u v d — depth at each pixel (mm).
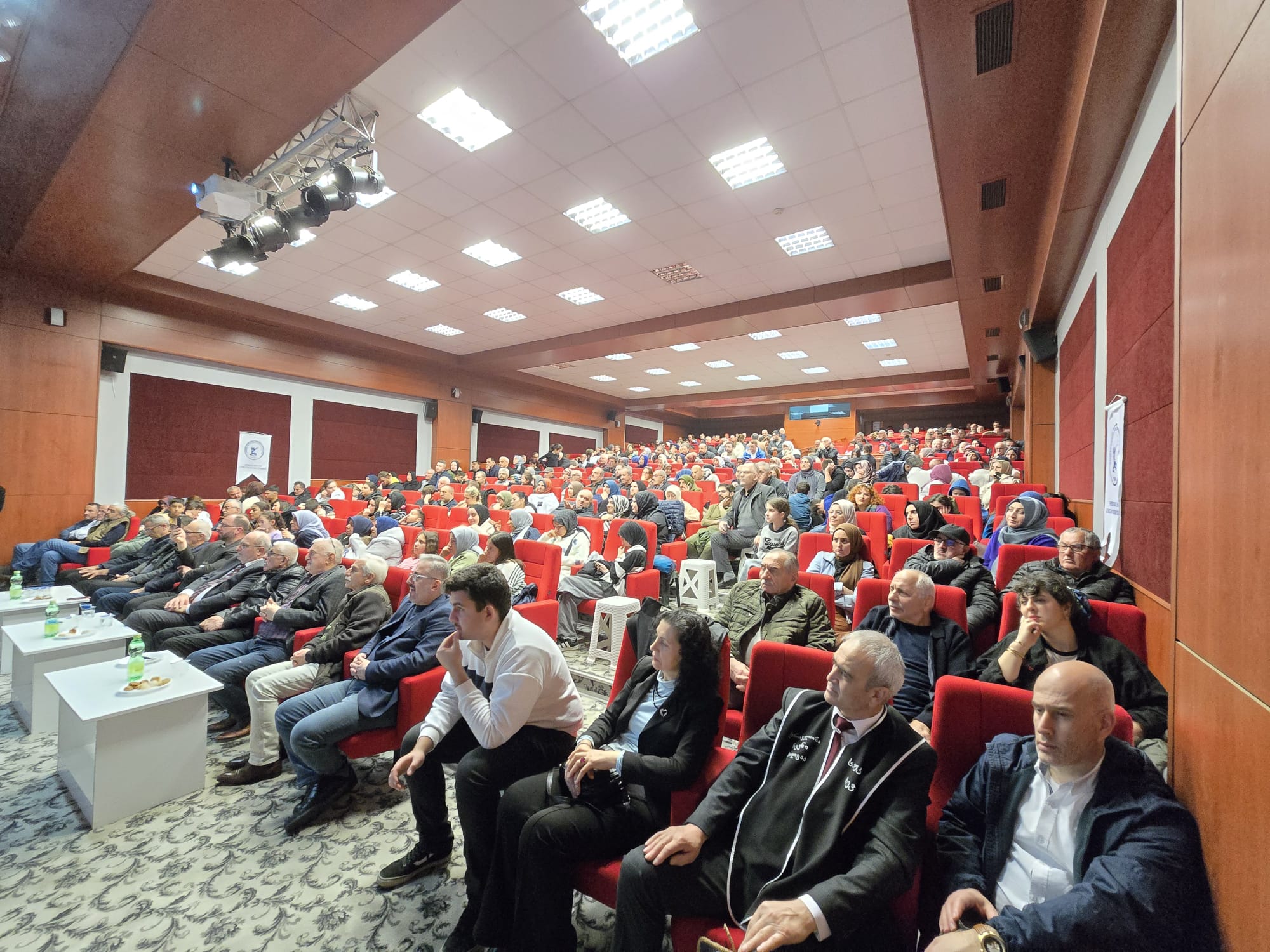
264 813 2252
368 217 6051
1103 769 1192
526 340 11227
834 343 11477
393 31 3039
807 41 3646
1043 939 1019
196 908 1742
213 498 9148
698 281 7898
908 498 5500
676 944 1290
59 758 2529
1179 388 1193
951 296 7672
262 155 4102
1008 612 2299
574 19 3498
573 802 1565
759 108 4277
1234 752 911
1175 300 1213
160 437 8539
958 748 1473
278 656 2957
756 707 1750
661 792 1624
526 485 10352
